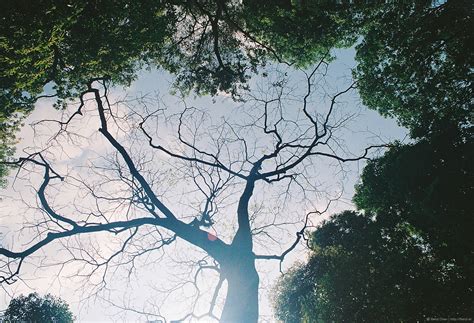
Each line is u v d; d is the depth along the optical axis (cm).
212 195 1535
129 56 1986
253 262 1328
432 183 2273
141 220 1402
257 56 2331
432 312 2119
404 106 2698
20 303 3659
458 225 2248
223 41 2402
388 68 2509
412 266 2248
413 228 2750
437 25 2302
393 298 2102
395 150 2633
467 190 2239
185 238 1380
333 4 2178
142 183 1446
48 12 1412
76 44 1742
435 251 2534
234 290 1253
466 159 2236
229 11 2373
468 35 2273
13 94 1789
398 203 2750
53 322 3772
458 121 2434
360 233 2820
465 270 2298
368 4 2261
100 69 1881
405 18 2381
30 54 1559
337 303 2192
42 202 1386
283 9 2138
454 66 2489
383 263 2262
